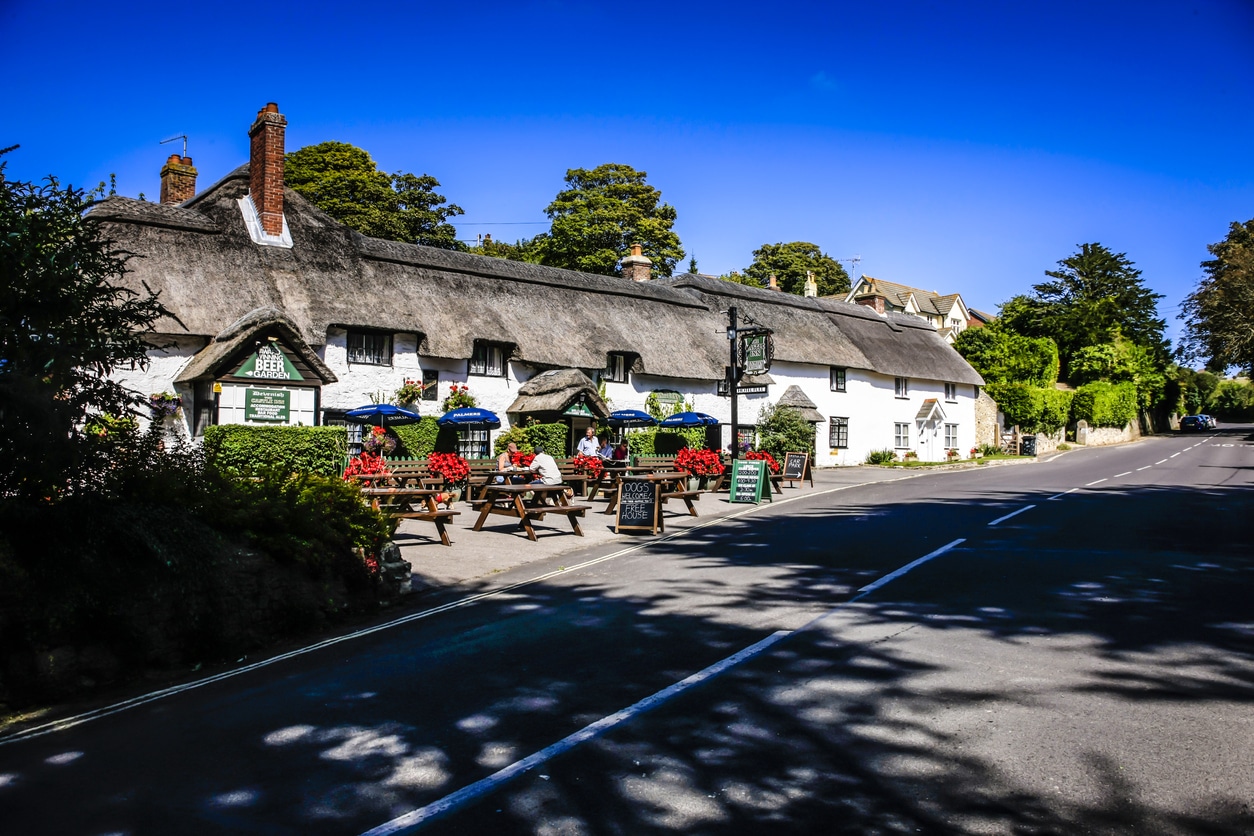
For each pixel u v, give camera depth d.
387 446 19.97
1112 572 10.31
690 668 6.65
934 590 9.38
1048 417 52.50
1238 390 96.06
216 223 22.03
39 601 6.23
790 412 32.69
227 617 7.35
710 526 15.94
